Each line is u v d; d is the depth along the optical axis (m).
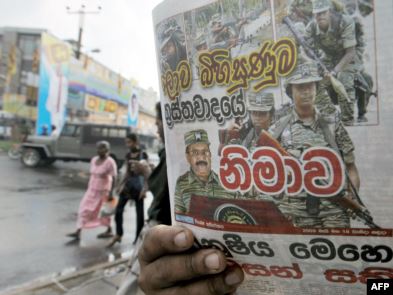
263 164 0.43
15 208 5.41
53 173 9.66
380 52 0.37
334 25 0.39
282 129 0.42
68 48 16.59
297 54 0.40
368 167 0.38
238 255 0.49
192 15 0.48
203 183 0.49
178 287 0.53
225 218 0.48
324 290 0.45
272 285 0.49
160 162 1.13
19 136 17.19
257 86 0.43
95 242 3.96
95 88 21.80
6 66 19.02
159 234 0.53
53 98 15.40
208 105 0.47
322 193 0.41
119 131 10.32
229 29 0.45
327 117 0.39
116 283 2.74
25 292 2.56
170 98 0.52
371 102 0.38
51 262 3.24
